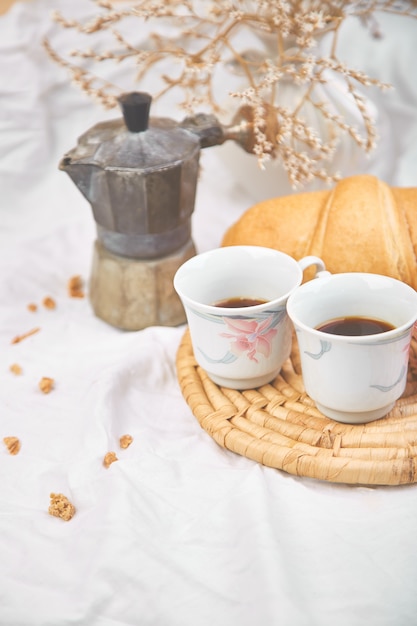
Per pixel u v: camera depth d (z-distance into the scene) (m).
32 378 0.65
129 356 0.64
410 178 0.88
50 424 0.61
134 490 0.54
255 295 0.61
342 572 0.50
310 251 0.65
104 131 0.67
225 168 0.87
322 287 0.57
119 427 0.60
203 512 0.53
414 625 0.48
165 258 0.68
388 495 0.54
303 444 0.55
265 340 0.57
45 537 0.53
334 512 0.53
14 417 0.62
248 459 0.57
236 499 0.53
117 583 0.50
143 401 0.62
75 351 0.68
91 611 0.49
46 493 0.56
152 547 0.51
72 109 0.93
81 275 0.78
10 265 0.77
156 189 0.64
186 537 0.52
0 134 0.88
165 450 0.58
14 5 0.92
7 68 0.89
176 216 0.67
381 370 0.53
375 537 0.51
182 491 0.55
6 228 0.85
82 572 0.51
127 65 0.93
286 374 0.61
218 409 0.58
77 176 0.65
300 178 0.68
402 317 0.56
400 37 0.95
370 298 0.57
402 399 0.58
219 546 0.51
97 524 0.53
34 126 0.89
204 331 0.57
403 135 0.93
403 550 0.51
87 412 0.60
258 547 0.50
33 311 0.73
